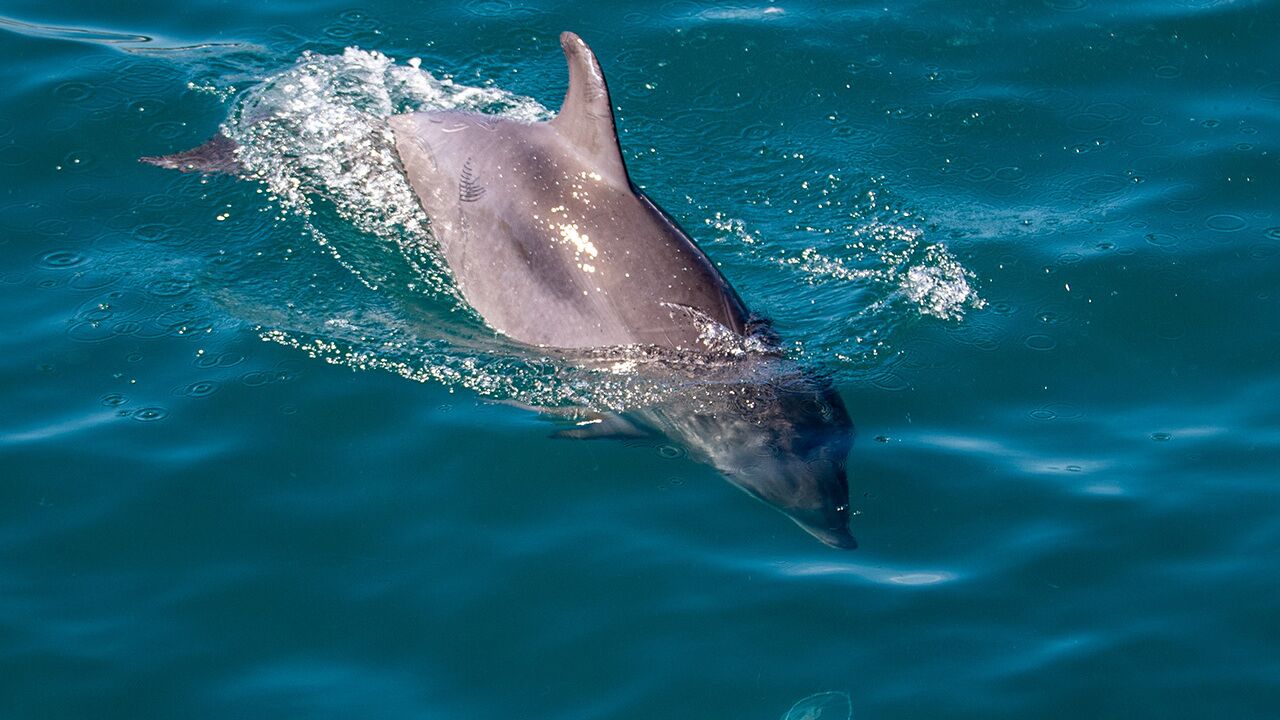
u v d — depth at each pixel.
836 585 7.86
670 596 7.78
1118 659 7.42
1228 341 9.92
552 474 8.59
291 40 12.70
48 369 9.14
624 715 7.10
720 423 8.77
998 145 11.96
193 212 10.64
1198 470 8.76
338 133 11.36
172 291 9.88
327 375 9.25
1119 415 9.27
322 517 8.21
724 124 12.10
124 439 8.65
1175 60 12.94
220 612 7.60
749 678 7.30
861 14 13.54
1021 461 8.82
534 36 13.02
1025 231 10.95
